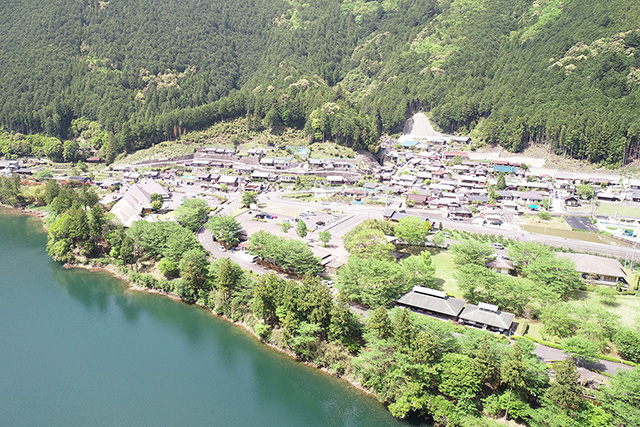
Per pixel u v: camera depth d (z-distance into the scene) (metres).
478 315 140.25
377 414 121.19
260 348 151.12
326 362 139.00
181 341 158.50
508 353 115.94
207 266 182.38
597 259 177.62
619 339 127.25
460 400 113.19
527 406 108.81
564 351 124.19
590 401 108.62
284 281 152.62
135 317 173.25
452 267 187.75
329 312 139.62
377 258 179.38
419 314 139.88
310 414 123.62
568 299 160.12
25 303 183.62
